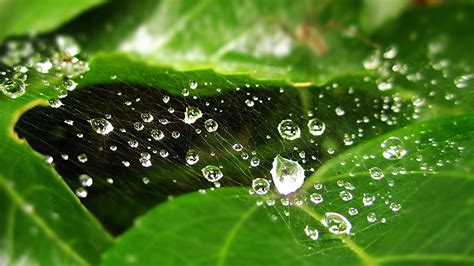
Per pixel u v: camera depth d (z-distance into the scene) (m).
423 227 0.11
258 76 0.13
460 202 0.11
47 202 0.11
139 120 0.13
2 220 0.11
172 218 0.11
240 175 0.12
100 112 0.12
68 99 0.12
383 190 0.12
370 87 0.13
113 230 0.11
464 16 0.14
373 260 0.11
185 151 0.12
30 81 0.13
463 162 0.11
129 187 0.12
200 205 0.11
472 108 0.13
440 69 0.14
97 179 0.12
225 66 0.13
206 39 0.13
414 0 0.14
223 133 0.13
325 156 0.12
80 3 0.12
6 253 0.10
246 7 0.13
